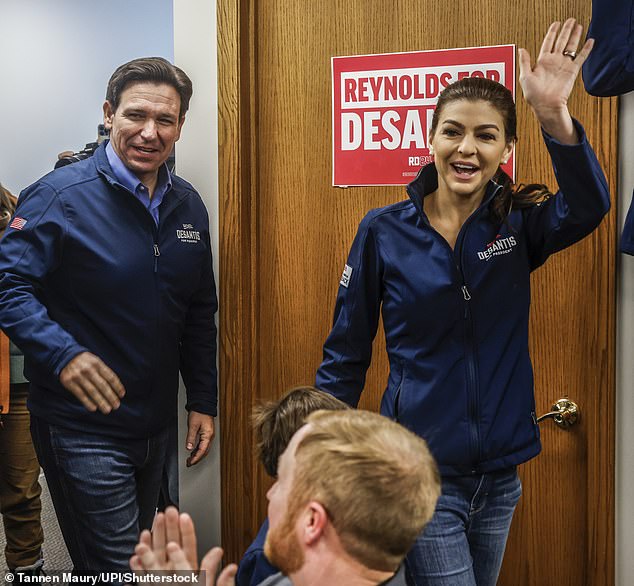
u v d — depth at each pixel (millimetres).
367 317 1693
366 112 2031
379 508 738
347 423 806
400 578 959
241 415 2152
